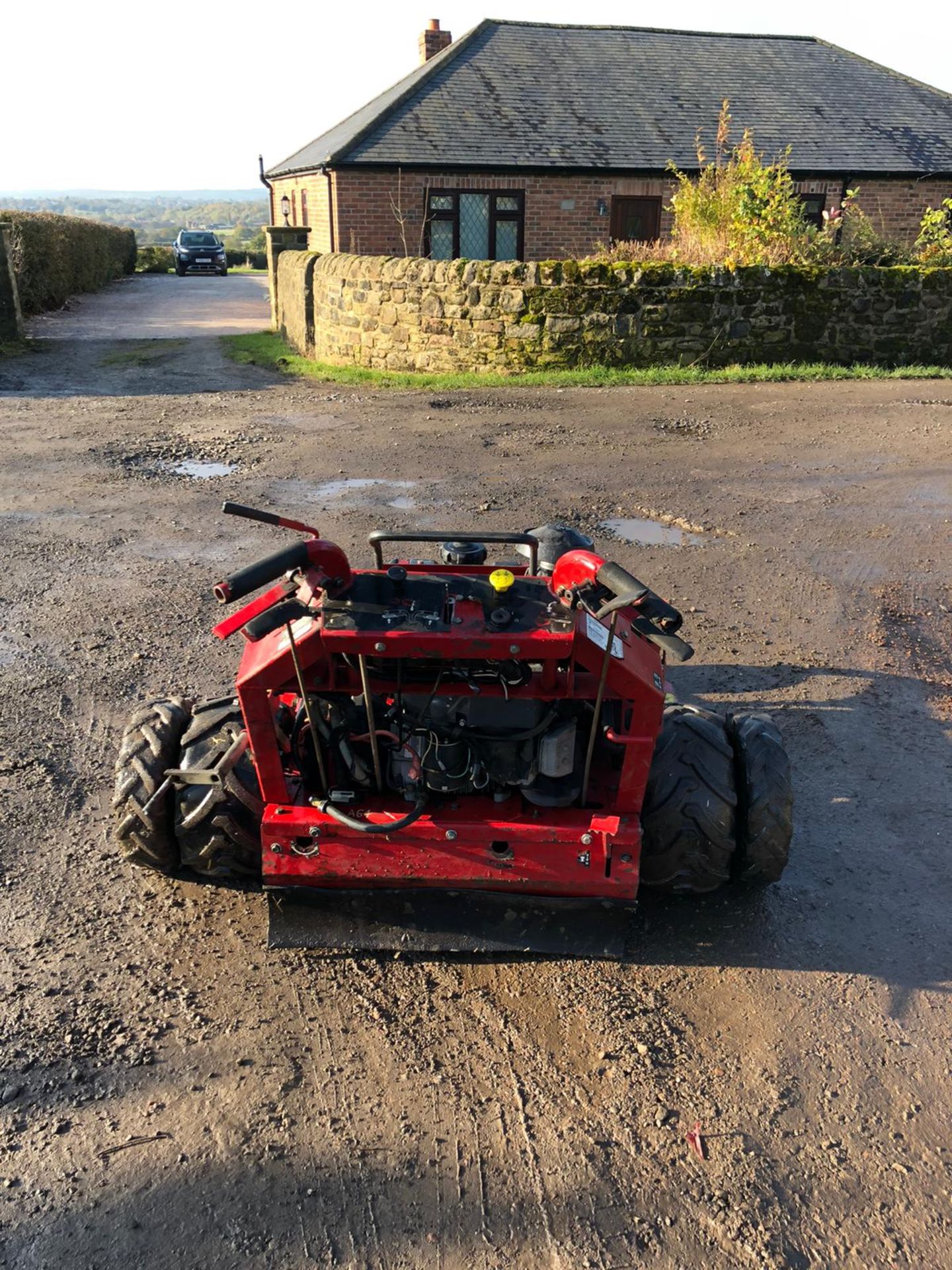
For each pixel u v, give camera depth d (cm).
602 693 329
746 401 1359
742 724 401
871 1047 338
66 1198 277
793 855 441
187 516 879
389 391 1441
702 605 711
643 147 2127
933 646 662
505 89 2222
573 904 359
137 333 2200
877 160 2214
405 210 2025
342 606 328
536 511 901
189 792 374
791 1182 288
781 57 2514
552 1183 285
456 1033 337
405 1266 261
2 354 1781
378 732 352
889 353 1587
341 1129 300
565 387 1446
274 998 351
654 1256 266
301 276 1770
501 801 365
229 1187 281
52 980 357
